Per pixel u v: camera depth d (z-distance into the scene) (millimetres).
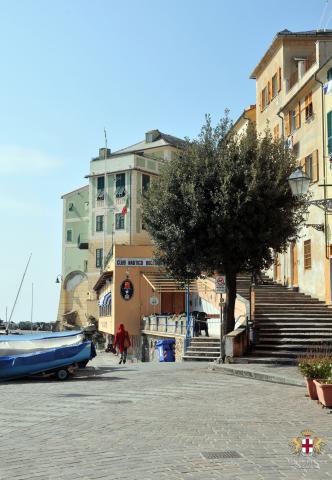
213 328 32781
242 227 20969
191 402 13156
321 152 28250
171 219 21750
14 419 11062
